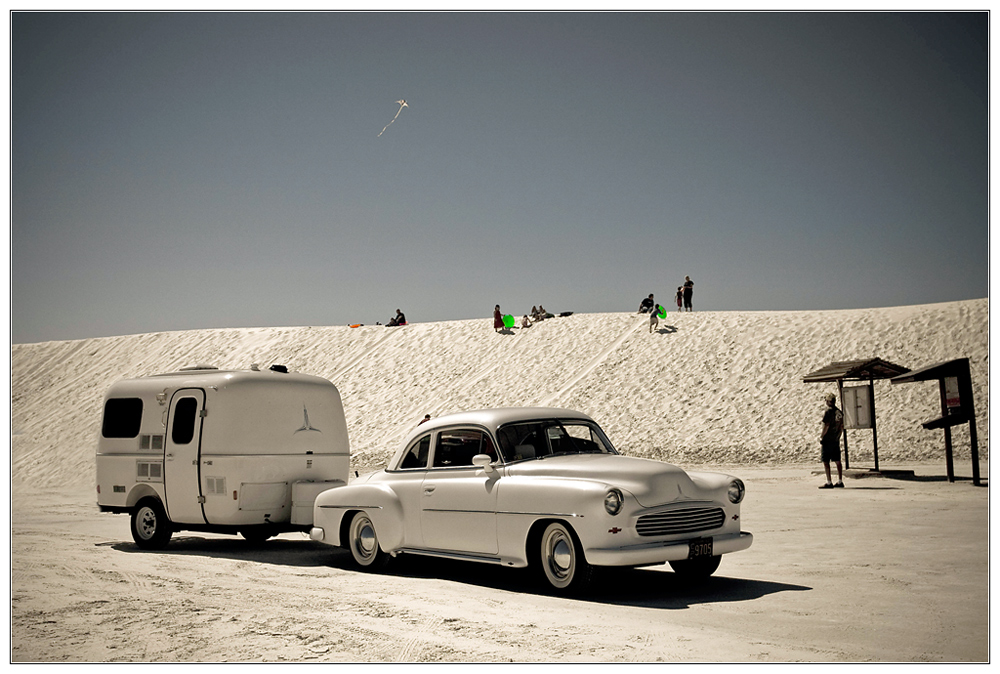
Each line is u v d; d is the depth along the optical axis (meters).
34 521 15.58
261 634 6.14
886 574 8.35
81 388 49.00
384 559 9.27
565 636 6.04
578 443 8.87
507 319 46.94
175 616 6.76
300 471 11.52
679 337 39.81
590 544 7.33
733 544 7.89
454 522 8.49
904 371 20.20
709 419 31.75
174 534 13.73
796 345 36.25
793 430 29.47
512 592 7.90
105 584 8.30
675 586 8.05
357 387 43.66
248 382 11.21
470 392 39.81
